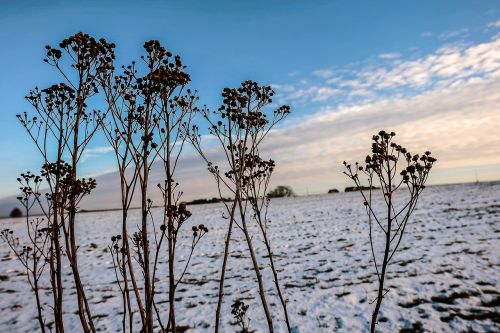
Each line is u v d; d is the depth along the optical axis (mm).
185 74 3299
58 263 2928
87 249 15406
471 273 8617
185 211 2994
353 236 14938
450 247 11305
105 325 7277
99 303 8703
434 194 29328
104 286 10172
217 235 17844
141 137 2846
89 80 3098
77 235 19391
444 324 6180
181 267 12031
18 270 12039
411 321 6387
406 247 11906
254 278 10109
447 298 7262
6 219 33875
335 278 9391
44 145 3037
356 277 9258
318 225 18688
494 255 9945
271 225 19859
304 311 7297
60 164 3012
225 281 10047
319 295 8180
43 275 11508
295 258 12102
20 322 7625
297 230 17750
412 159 3070
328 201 31922
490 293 7332
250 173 4277
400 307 7020
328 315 6992
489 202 20484
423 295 7520
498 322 6105
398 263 10086
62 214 2900
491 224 14289
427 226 15336
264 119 4242
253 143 4234
